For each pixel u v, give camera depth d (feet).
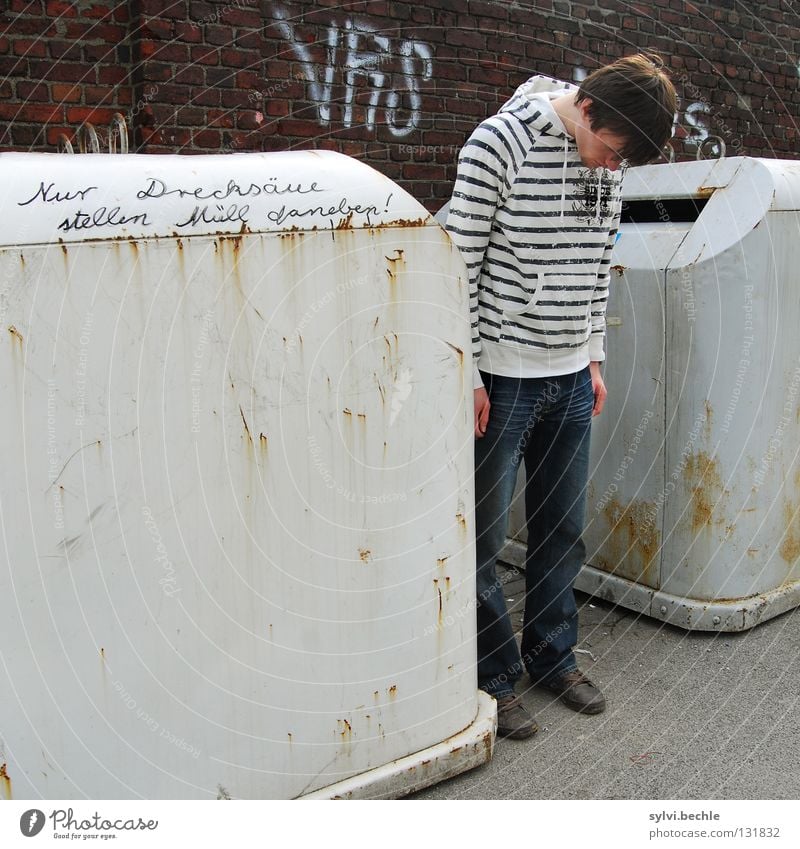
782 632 7.13
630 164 5.25
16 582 3.66
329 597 4.50
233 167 4.01
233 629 4.24
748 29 13.74
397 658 4.81
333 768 4.69
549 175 5.16
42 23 8.05
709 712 6.01
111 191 3.69
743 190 6.68
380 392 4.47
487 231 5.22
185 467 3.98
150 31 8.27
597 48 11.75
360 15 9.59
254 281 4.01
